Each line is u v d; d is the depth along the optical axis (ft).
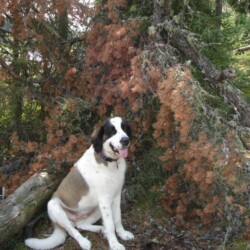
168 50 10.10
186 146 9.26
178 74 8.59
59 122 11.27
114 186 8.81
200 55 10.42
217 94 10.90
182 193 9.66
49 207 9.03
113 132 8.47
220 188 8.62
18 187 10.70
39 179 10.31
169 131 9.30
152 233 9.43
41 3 10.81
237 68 13.16
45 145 11.38
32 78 12.28
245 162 8.12
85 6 11.03
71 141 10.67
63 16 12.35
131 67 9.88
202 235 9.23
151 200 10.50
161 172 10.84
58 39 12.26
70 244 9.05
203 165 8.54
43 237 9.64
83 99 11.69
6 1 10.62
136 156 11.35
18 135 12.91
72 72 11.50
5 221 9.16
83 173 8.91
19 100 12.53
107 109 11.52
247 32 13.30
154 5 10.66
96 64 11.27
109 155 8.55
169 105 8.63
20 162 12.21
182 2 11.21
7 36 12.39
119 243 8.64
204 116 8.77
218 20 11.79
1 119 13.05
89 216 9.54
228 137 8.31
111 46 10.17
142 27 10.78
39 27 11.95
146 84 9.55
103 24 11.12
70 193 9.12
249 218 8.79
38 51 12.06
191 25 11.76
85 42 11.88
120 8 11.55
